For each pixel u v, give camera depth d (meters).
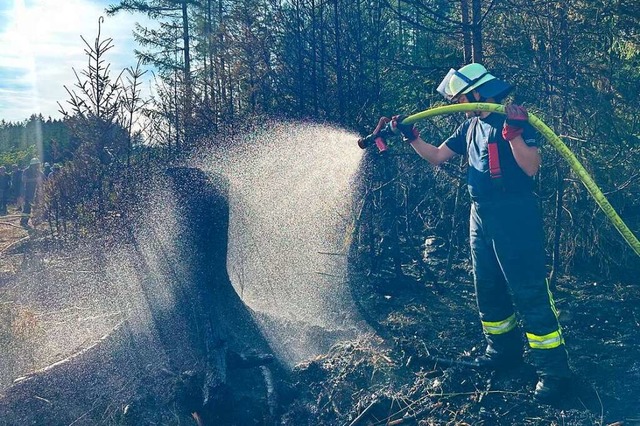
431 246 7.32
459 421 3.57
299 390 4.00
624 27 6.30
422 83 6.75
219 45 7.95
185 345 4.20
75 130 7.77
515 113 3.42
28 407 3.82
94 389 3.94
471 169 3.86
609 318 4.94
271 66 7.11
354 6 6.52
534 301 3.66
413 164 6.64
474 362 4.15
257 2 7.27
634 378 3.85
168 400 3.80
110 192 7.55
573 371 4.00
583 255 6.46
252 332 4.41
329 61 6.52
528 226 3.66
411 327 4.91
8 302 5.85
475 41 5.73
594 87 6.23
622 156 6.11
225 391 3.70
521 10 5.86
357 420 3.66
